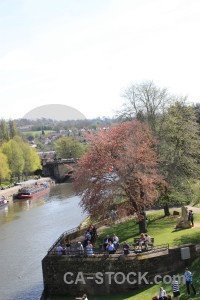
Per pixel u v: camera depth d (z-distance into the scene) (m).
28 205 111.31
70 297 42.06
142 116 65.50
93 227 53.78
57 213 93.69
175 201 65.12
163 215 63.56
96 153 54.19
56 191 139.25
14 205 113.12
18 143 157.75
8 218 92.75
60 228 76.81
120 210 52.31
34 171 174.12
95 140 55.31
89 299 40.50
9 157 149.00
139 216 51.62
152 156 56.84
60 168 169.88
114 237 46.91
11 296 45.41
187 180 63.03
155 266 40.31
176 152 62.78
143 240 44.62
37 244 66.44
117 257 41.06
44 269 42.94
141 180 52.66
